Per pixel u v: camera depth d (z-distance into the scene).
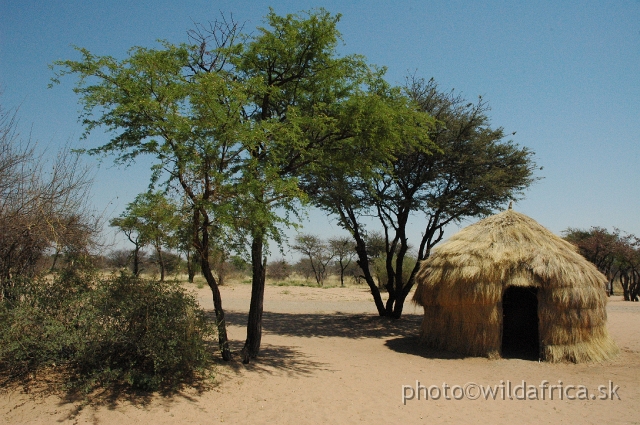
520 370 9.91
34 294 6.88
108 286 7.12
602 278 11.32
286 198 8.39
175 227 7.24
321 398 7.23
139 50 8.25
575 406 7.39
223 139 7.45
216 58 9.45
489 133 16.08
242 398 6.88
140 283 7.19
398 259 18.44
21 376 6.36
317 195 12.46
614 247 31.33
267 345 11.96
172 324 6.96
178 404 6.32
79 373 6.52
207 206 7.31
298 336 14.19
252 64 9.95
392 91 10.27
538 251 11.12
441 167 16.31
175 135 7.45
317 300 26.48
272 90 9.39
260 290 9.65
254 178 7.81
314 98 10.45
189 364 7.04
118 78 7.79
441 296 11.60
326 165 10.14
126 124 8.10
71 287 7.26
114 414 5.76
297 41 9.76
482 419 6.67
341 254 43.06
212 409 6.32
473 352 11.08
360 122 9.51
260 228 7.69
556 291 10.65
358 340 13.73
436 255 12.40
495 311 11.00
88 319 6.56
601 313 11.06
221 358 8.91
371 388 8.06
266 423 6.02
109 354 6.68
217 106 7.43
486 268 10.92
